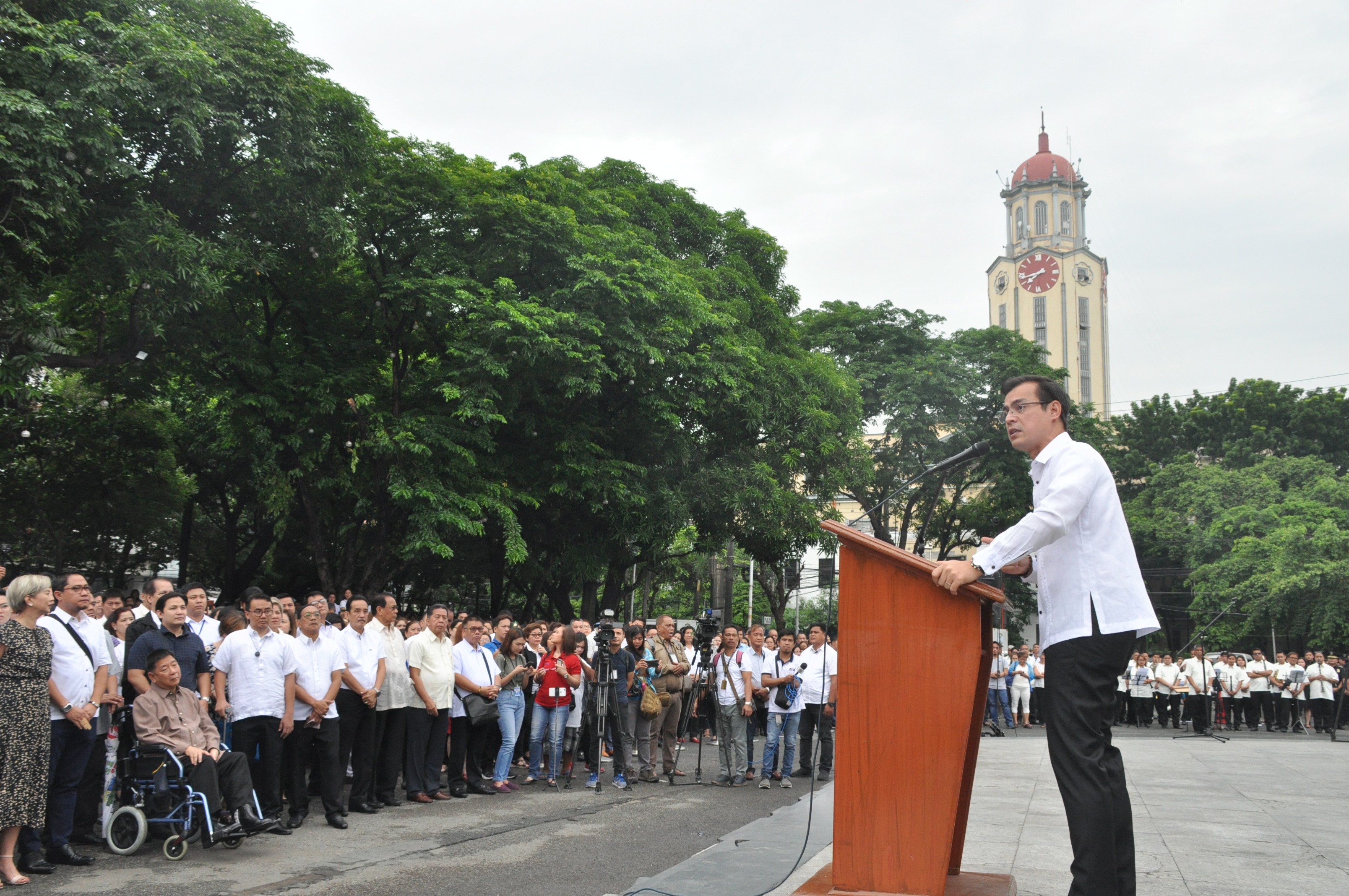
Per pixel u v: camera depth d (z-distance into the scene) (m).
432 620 10.36
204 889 6.05
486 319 18.92
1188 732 23.28
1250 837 7.06
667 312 20.73
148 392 19.94
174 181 15.49
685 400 21.91
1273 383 47.66
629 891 5.39
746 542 25.39
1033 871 5.62
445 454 18.94
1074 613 3.42
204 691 7.90
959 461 4.16
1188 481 43.22
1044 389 3.73
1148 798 9.44
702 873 5.93
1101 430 47.44
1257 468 41.97
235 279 17.48
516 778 12.26
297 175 16.70
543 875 6.48
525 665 11.69
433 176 19.53
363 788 9.26
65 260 14.77
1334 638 34.16
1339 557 34.25
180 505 26.97
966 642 3.42
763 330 26.12
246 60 15.73
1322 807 8.88
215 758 7.34
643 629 11.79
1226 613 36.69
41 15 13.48
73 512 24.55
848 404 28.23
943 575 3.39
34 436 22.02
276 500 19.98
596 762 11.41
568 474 20.67
